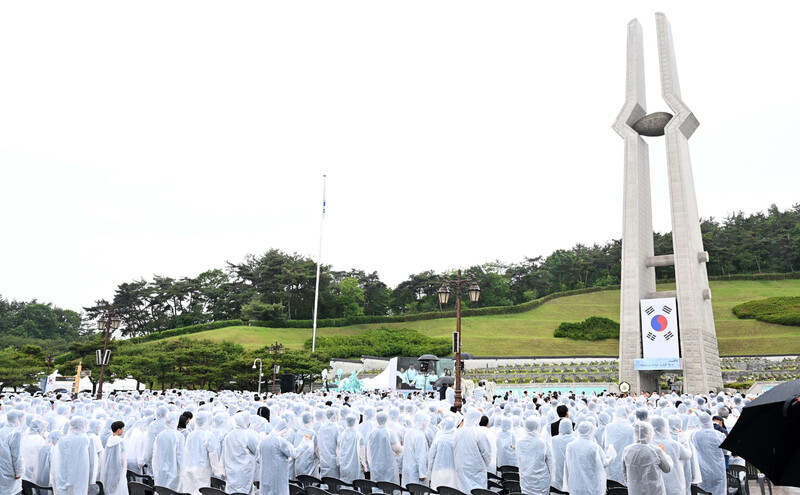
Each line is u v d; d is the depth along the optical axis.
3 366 55.50
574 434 11.90
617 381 57.44
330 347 78.81
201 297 118.00
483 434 11.07
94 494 11.42
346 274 119.94
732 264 112.06
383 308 119.31
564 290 122.81
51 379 55.06
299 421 15.06
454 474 11.16
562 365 63.91
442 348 81.88
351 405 20.94
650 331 46.00
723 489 11.77
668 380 54.22
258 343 87.38
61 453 10.70
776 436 4.55
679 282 46.38
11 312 122.38
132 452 13.92
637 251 48.50
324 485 12.27
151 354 59.69
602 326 87.38
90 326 120.81
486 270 124.38
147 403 23.73
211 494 9.71
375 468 12.28
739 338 77.62
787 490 15.16
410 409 17.52
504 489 11.66
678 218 47.53
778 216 124.00
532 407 20.73
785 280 104.94
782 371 58.41
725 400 20.91
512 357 70.81
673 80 50.31
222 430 13.27
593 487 9.78
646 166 54.12
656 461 8.66
